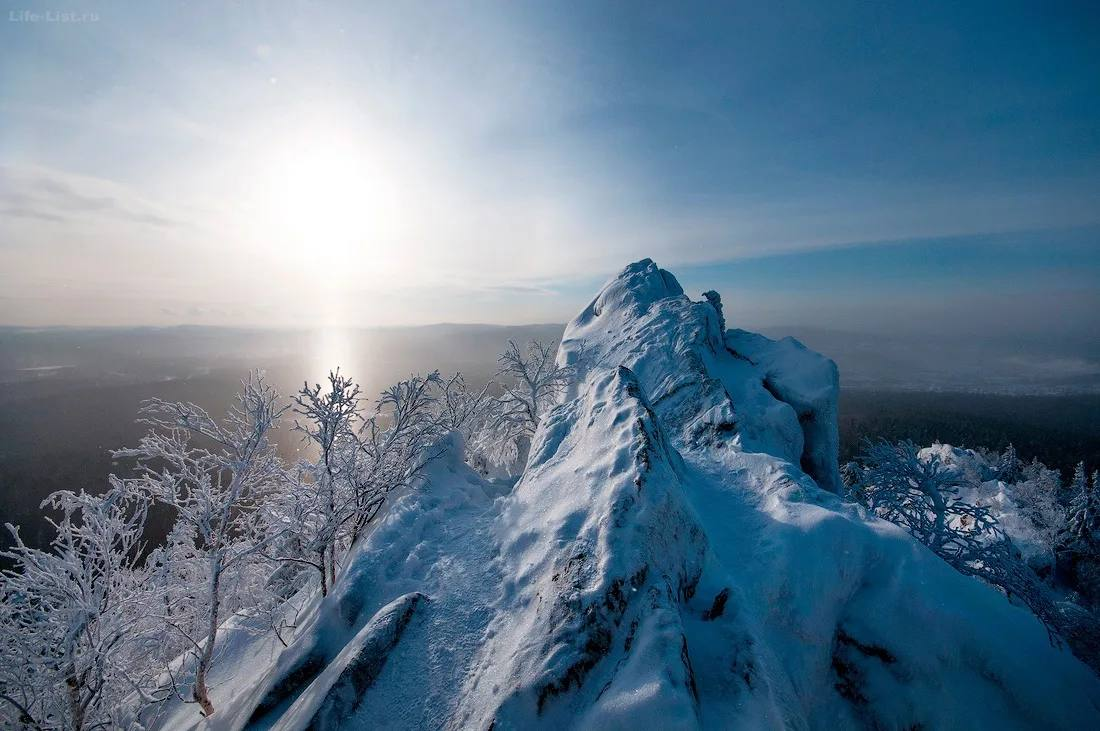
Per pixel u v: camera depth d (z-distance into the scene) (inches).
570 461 343.6
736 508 348.2
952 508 555.8
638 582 224.8
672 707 175.3
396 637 251.1
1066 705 230.7
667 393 572.4
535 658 208.4
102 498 320.2
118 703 314.8
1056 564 965.8
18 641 277.6
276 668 282.8
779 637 252.7
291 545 392.5
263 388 358.0
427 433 443.8
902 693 242.8
